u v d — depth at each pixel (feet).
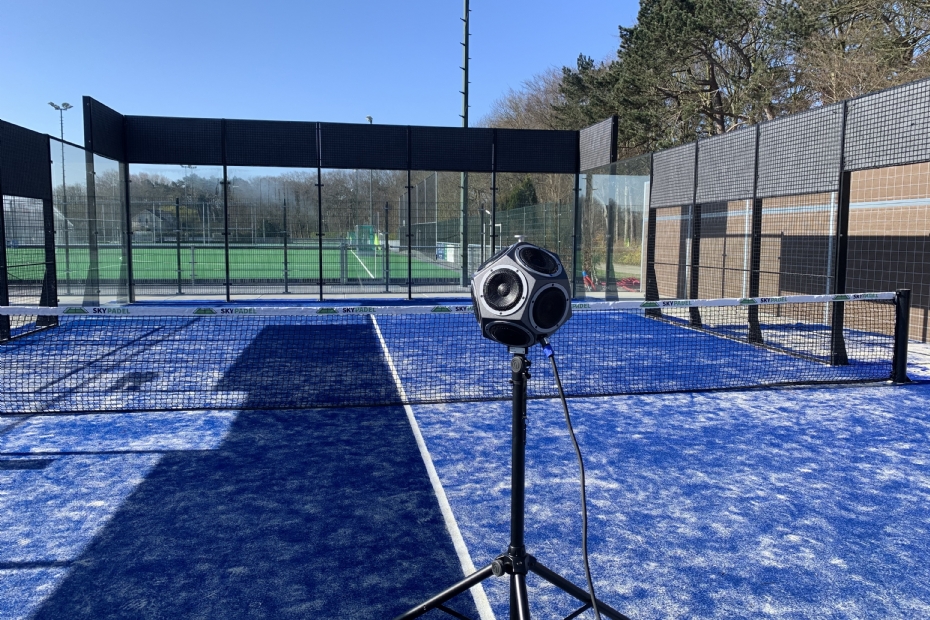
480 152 52.54
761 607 9.96
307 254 59.72
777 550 11.73
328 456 16.33
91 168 45.50
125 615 9.62
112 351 30.66
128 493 13.98
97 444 17.17
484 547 11.69
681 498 13.93
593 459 16.25
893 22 71.05
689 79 93.09
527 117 153.99
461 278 59.77
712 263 46.09
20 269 39.01
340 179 60.03
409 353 30.42
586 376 25.72
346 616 9.60
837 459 16.39
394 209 62.18
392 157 51.34
